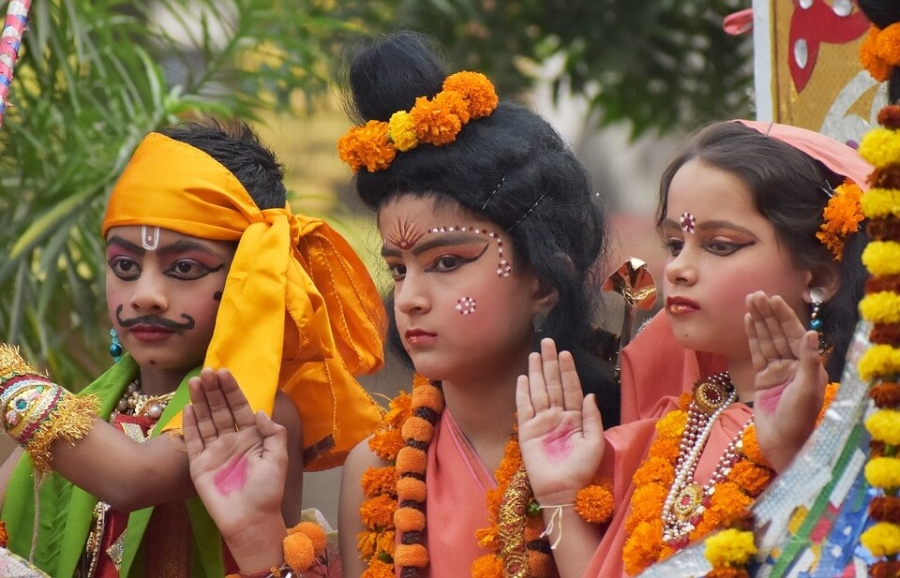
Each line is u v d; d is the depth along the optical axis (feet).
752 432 18.53
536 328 21.74
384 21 50.65
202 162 22.17
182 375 22.88
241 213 22.15
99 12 37.83
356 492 22.12
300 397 22.94
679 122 54.85
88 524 21.90
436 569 20.71
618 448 19.72
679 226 19.25
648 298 21.99
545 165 21.03
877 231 15.90
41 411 20.65
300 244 23.06
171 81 46.09
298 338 21.80
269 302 21.38
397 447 21.81
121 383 22.98
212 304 22.09
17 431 20.70
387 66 21.36
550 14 53.78
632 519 18.98
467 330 20.54
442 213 20.56
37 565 22.09
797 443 17.54
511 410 21.34
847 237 18.83
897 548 15.48
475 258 20.61
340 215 46.26
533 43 54.39
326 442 23.16
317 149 57.77
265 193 22.89
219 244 22.11
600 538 19.65
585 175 21.89
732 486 18.45
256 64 44.83
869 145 15.76
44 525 22.38
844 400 16.34
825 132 23.81
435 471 21.47
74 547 21.72
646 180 62.85
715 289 18.88
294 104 53.78
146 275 21.95
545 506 19.56
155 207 21.81
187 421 20.59
